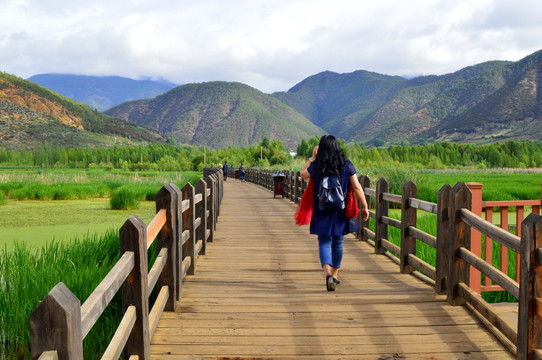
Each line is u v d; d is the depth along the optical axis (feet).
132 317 8.54
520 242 8.93
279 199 57.36
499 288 14.87
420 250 20.13
